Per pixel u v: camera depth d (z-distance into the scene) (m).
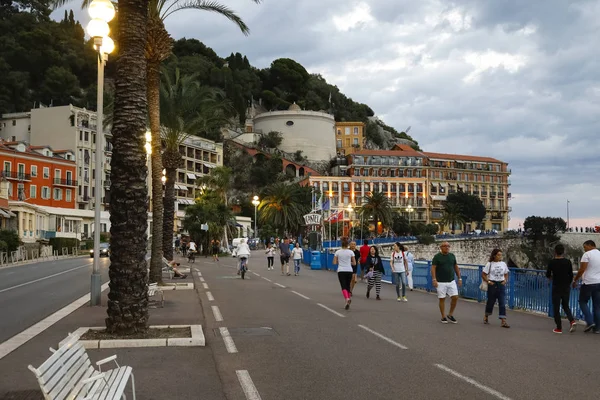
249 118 174.00
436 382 7.27
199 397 6.52
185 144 107.19
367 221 109.62
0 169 71.31
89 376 5.79
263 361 8.53
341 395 6.62
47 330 11.27
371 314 14.52
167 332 10.55
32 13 138.88
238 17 22.12
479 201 133.88
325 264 39.47
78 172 85.75
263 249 89.81
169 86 29.09
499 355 9.13
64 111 86.81
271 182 134.00
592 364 8.47
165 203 28.95
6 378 7.34
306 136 158.50
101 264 44.41
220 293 19.89
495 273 12.83
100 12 14.66
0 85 111.50
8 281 26.66
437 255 13.32
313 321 12.95
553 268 11.98
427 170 136.75
